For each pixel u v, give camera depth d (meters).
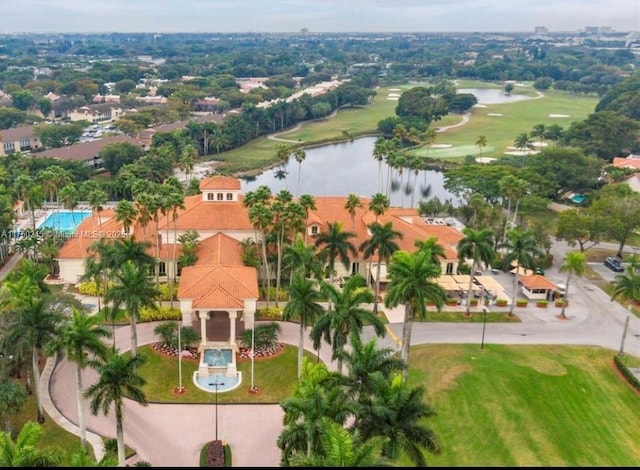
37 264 106.19
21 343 60.81
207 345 81.50
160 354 80.81
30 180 117.50
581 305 102.00
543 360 81.88
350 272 109.12
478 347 85.38
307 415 48.66
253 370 77.50
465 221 148.25
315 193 187.12
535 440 64.44
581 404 71.75
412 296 69.31
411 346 85.12
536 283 104.12
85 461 45.06
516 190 126.69
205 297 79.88
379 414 47.53
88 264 93.00
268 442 63.53
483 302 101.06
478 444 63.34
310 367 60.22
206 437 64.12
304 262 83.44
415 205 176.00
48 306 71.19
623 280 84.81
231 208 106.94
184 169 171.38
